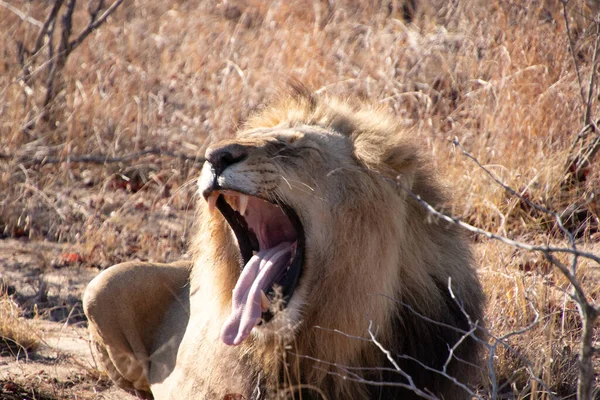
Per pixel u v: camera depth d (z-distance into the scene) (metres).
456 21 18.72
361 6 20.67
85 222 13.55
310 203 6.83
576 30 15.28
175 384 7.84
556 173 12.58
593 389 7.68
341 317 6.75
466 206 11.66
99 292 8.40
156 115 16.53
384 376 6.89
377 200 6.76
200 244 7.52
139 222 13.65
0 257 12.54
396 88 16.00
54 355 9.59
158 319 8.84
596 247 11.07
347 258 6.77
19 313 10.42
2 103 16.00
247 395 7.02
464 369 7.25
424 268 6.99
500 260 10.19
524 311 9.24
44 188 14.36
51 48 16.98
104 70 18.06
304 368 6.88
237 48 19.17
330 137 7.09
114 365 8.76
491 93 14.88
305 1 20.84
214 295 7.33
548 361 7.56
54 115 16.25
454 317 7.10
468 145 13.99
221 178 6.68
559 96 13.84
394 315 6.89
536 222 11.77
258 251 7.39
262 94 16.16
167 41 19.83
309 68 16.69
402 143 7.08
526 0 16.36
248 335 6.86
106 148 15.80
